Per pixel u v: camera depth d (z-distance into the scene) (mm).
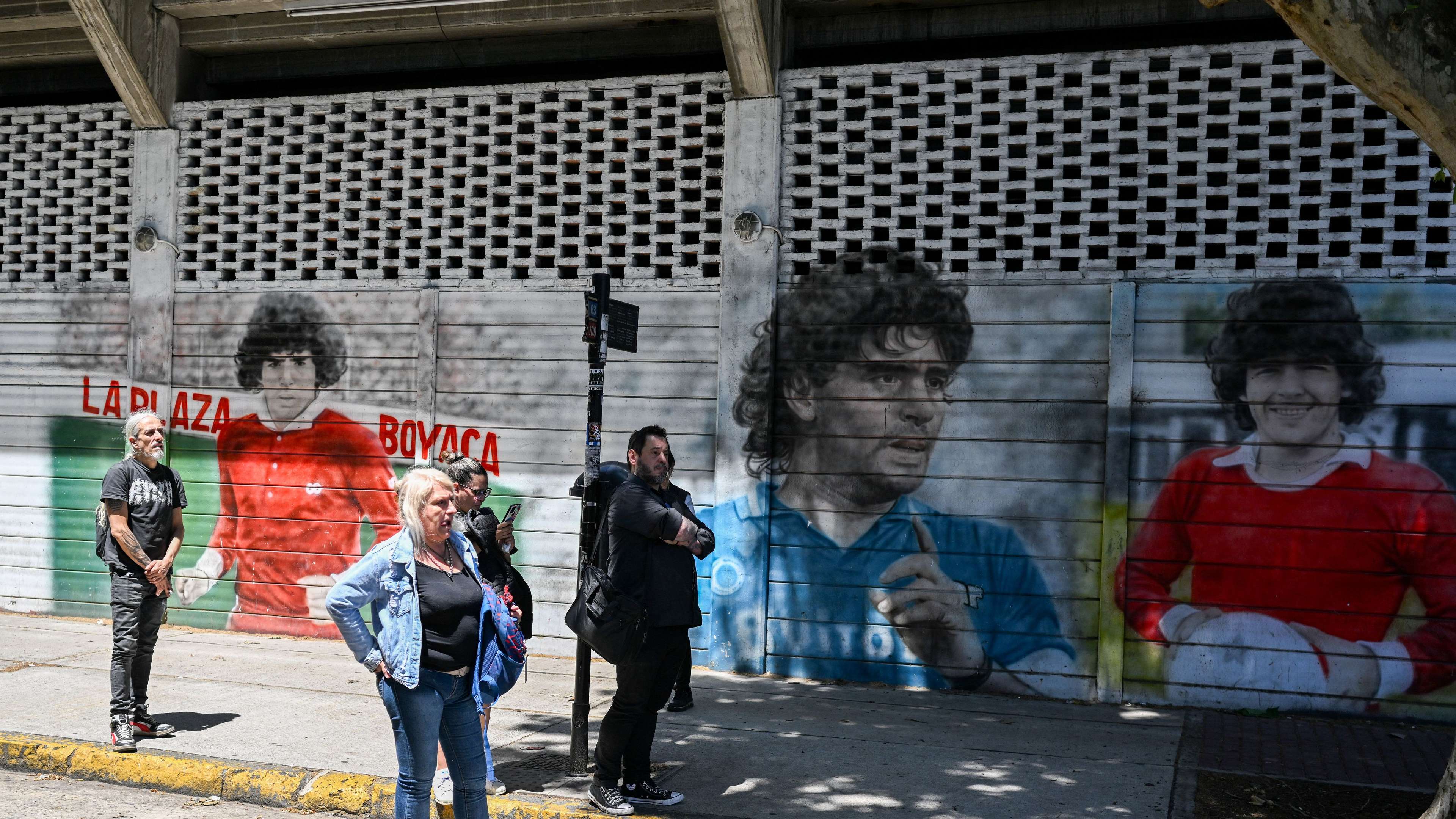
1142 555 7727
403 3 9031
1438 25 4477
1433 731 7066
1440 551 7203
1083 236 7980
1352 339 7406
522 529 9094
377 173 9492
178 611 9891
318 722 6941
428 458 9281
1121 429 7754
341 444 9516
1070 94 8000
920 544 8195
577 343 9023
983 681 8039
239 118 9836
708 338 8727
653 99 8906
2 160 10664
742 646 8508
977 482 8086
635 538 5344
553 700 7684
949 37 8828
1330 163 7531
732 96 8602
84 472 10109
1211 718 7367
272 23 9852
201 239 9891
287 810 5770
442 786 5406
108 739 6430
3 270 10430
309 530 9578
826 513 8391
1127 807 5566
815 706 7559
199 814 5637
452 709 4508
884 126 8711
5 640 9086
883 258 8375
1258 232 7652
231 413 9781
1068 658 7867
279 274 9695
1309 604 7422
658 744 6598
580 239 9070
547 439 9070
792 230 8570
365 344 9477
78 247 10195
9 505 10281
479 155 9508
